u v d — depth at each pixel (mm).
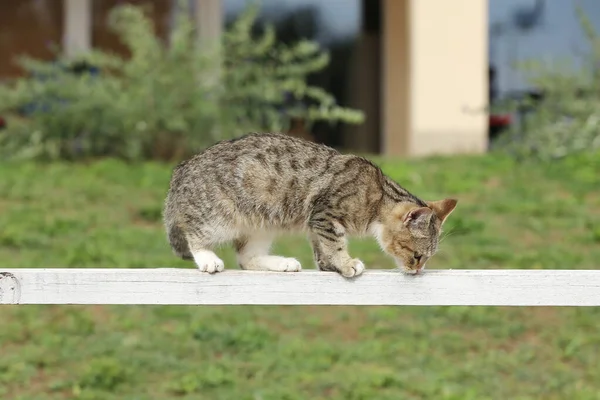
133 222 22891
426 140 32156
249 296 10938
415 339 17656
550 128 29203
